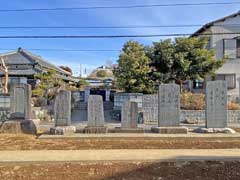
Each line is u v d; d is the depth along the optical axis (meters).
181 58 22.00
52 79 28.72
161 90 14.23
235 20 26.56
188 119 19.34
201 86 26.56
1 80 29.45
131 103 14.24
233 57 26.44
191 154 9.00
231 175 7.05
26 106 15.04
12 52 34.00
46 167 7.66
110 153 9.11
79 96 33.69
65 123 13.91
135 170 7.38
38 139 12.23
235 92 26.39
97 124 13.87
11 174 7.09
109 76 63.00
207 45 26.94
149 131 14.23
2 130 14.20
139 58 21.95
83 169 7.47
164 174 7.09
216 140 12.35
